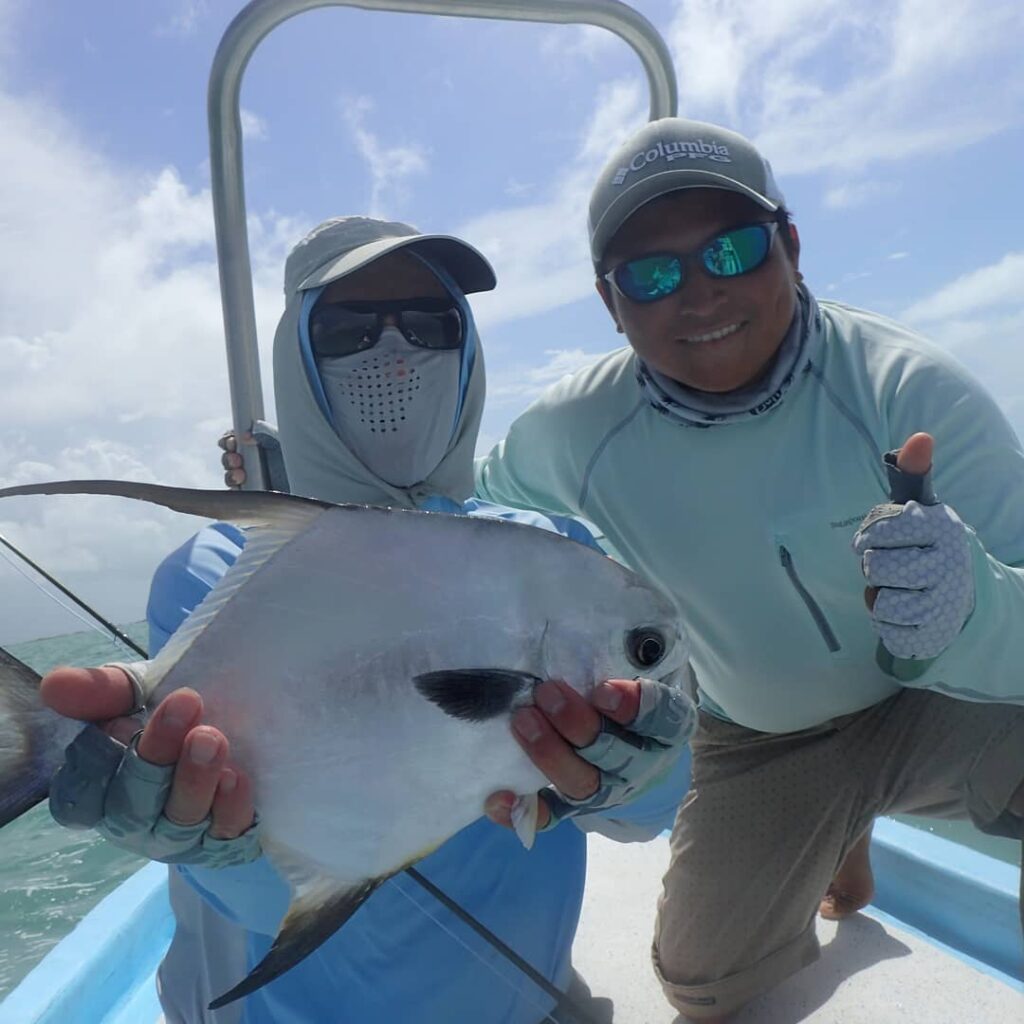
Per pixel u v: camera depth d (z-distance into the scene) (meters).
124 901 1.14
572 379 1.10
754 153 0.95
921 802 1.05
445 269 0.94
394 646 0.66
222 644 0.65
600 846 1.33
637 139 0.94
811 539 0.96
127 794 0.60
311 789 0.65
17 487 0.57
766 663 1.02
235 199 1.13
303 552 0.65
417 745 0.66
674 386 0.97
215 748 0.60
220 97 1.09
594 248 0.98
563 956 0.87
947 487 0.91
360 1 1.06
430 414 0.90
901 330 0.99
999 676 0.84
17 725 0.61
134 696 0.63
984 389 0.93
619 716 0.65
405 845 0.67
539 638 0.68
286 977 0.81
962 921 1.11
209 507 0.63
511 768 0.67
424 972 0.80
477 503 0.98
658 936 1.05
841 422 0.95
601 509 1.05
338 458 0.90
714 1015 0.99
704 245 0.91
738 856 1.03
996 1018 0.94
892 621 0.73
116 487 0.59
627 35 1.16
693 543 1.00
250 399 1.15
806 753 1.06
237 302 1.14
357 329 0.89
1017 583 0.82
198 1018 0.86
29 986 0.97
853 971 1.03
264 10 1.05
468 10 1.09
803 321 0.96
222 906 0.79
